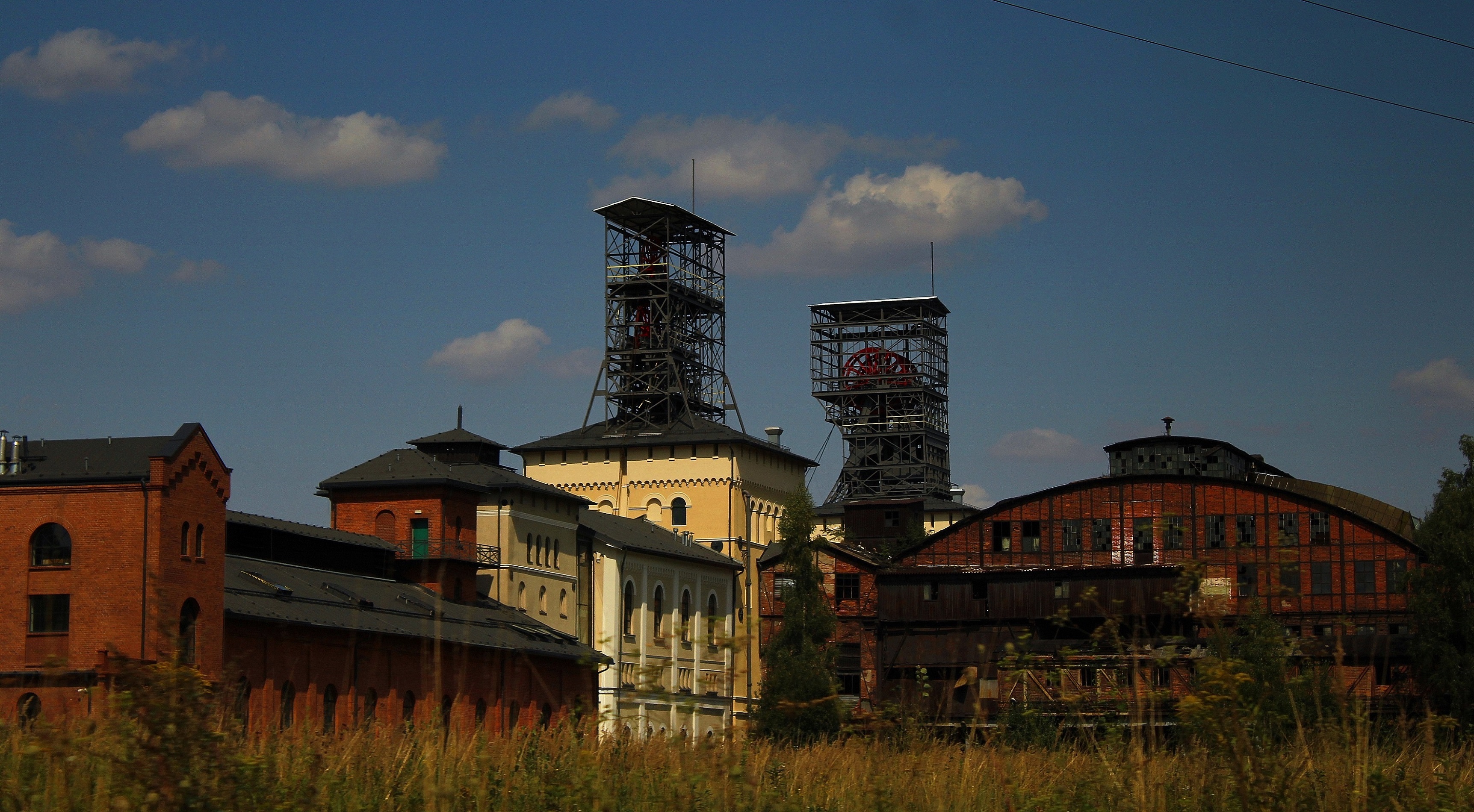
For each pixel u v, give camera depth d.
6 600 59.78
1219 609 18.56
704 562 112.69
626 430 127.06
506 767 22.19
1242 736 18.42
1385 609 98.81
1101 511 106.69
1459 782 20.69
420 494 86.69
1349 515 100.62
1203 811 19.02
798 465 135.38
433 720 20.98
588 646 88.12
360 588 75.56
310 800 19.42
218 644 61.22
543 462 127.19
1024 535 108.12
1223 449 122.19
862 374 173.38
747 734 20.47
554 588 95.38
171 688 16.53
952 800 21.00
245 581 67.88
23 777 19.20
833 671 106.25
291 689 64.44
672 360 128.00
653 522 122.00
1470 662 74.00
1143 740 19.70
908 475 170.00
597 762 21.17
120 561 59.06
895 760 22.08
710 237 134.75
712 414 133.00
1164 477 105.31
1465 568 76.50
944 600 103.81
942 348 176.62
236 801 17.20
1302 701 19.61
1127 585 100.00
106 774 17.33
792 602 107.69
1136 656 19.55
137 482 59.41
